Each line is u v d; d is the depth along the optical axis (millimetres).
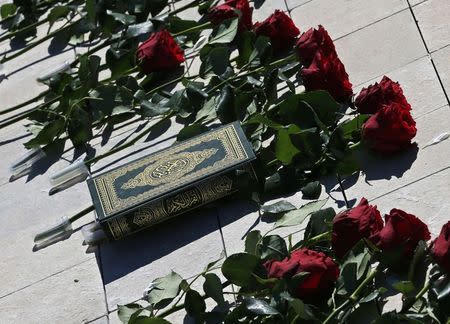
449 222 3803
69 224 4996
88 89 5539
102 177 4863
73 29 6207
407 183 4391
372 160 4574
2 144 5695
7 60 6320
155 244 4719
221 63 5305
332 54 4945
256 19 5703
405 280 3959
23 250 5000
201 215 4766
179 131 5191
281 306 3939
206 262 4508
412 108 4742
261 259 4121
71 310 4586
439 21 5129
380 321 3721
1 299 4777
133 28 5852
